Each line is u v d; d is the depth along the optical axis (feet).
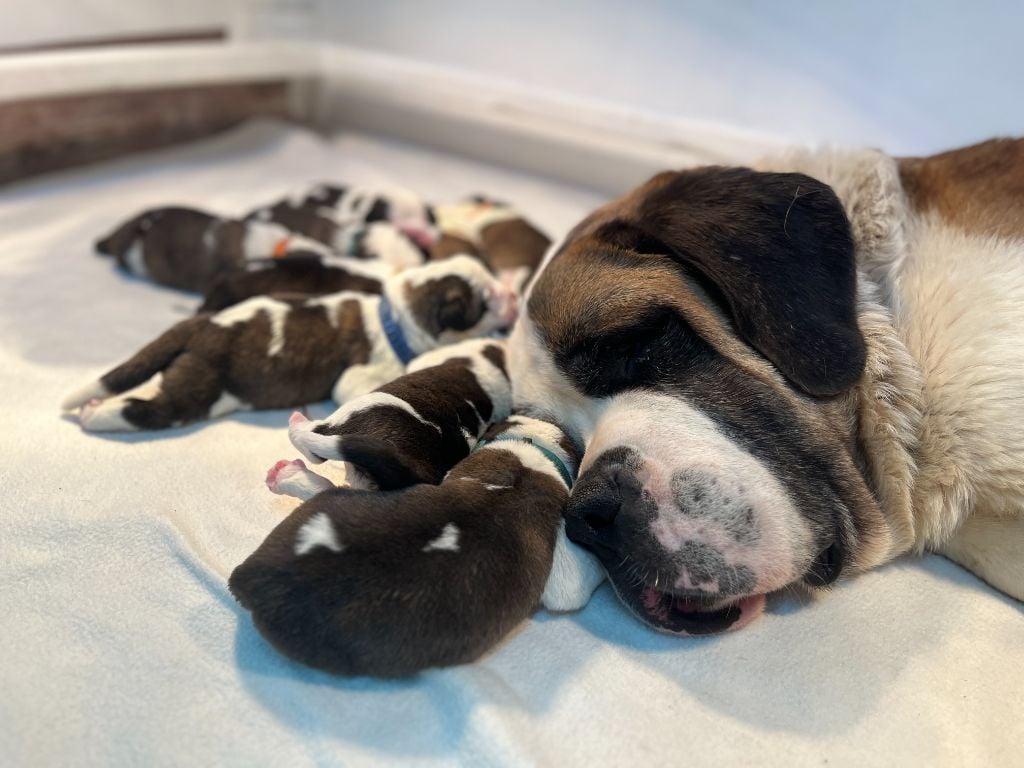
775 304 1.27
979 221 1.38
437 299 1.81
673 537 1.16
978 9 2.44
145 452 1.53
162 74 3.31
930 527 1.35
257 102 3.82
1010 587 1.33
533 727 1.06
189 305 2.18
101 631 1.18
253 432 1.64
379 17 3.83
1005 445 1.26
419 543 1.12
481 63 3.58
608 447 1.25
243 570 1.10
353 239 2.43
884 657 1.21
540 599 1.23
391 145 3.86
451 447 1.45
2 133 3.02
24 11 3.04
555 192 3.33
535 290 1.44
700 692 1.13
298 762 1.02
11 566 1.27
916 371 1.32
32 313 2.04
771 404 1.26
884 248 1.39
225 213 2.86
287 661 1.13
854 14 2.67
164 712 1.07
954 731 1.11
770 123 2.93
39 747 1.03
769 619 1.26
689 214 1.34
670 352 1.31
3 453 1.48
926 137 2.64
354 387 1.72
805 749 1.07
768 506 1.19
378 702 1.09
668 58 3.08
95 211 2.77
